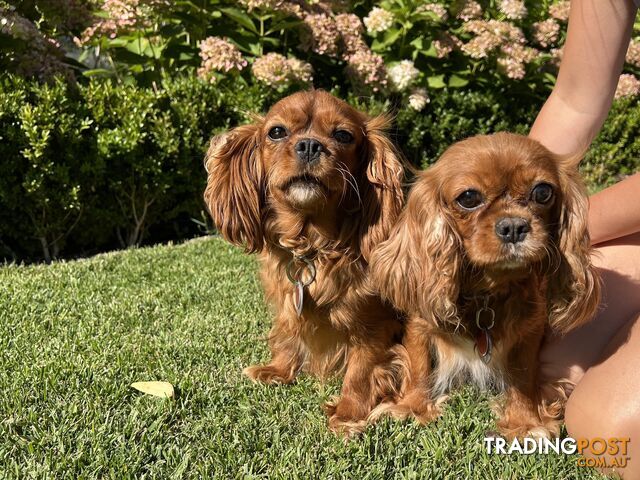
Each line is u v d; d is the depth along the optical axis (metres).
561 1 2.16
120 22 1.58
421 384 0.85
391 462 0.75
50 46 1.55
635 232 0.89
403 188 0.88
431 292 0.80
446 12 1.88
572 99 0.91
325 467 0.73
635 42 2.18
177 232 1.68
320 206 0.82
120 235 1.60
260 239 0.90
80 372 0.89
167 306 1.12
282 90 1.65
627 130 2.10
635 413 0.72
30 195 1.38
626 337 0.78
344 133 0.84
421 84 1.87
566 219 0.79
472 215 0.76
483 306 0.81
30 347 0.96
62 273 1.26
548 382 0.87
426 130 1.85
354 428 0.81
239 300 1.14
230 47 1.60
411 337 0.85
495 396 0.87
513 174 0.75
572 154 0.85
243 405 0.84
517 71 1.84
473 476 0.73
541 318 0.82
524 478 0.72
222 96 1.58
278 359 0.93
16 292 1.14
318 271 0.85
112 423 0.79
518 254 0.73
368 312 0.85
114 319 1.06
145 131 1.47
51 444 0.75
